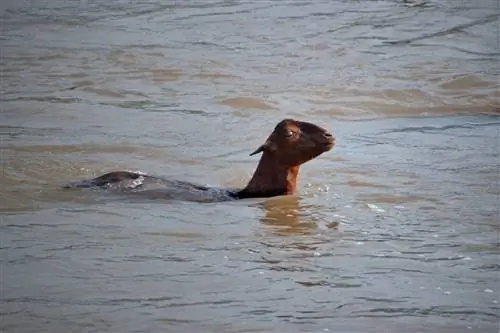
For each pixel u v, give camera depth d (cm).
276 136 4891
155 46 8625
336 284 3703
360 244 4188
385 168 5400
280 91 7269
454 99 7250
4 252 4031
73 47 8650
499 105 7106
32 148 5706
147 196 4834
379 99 7162
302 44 8750
